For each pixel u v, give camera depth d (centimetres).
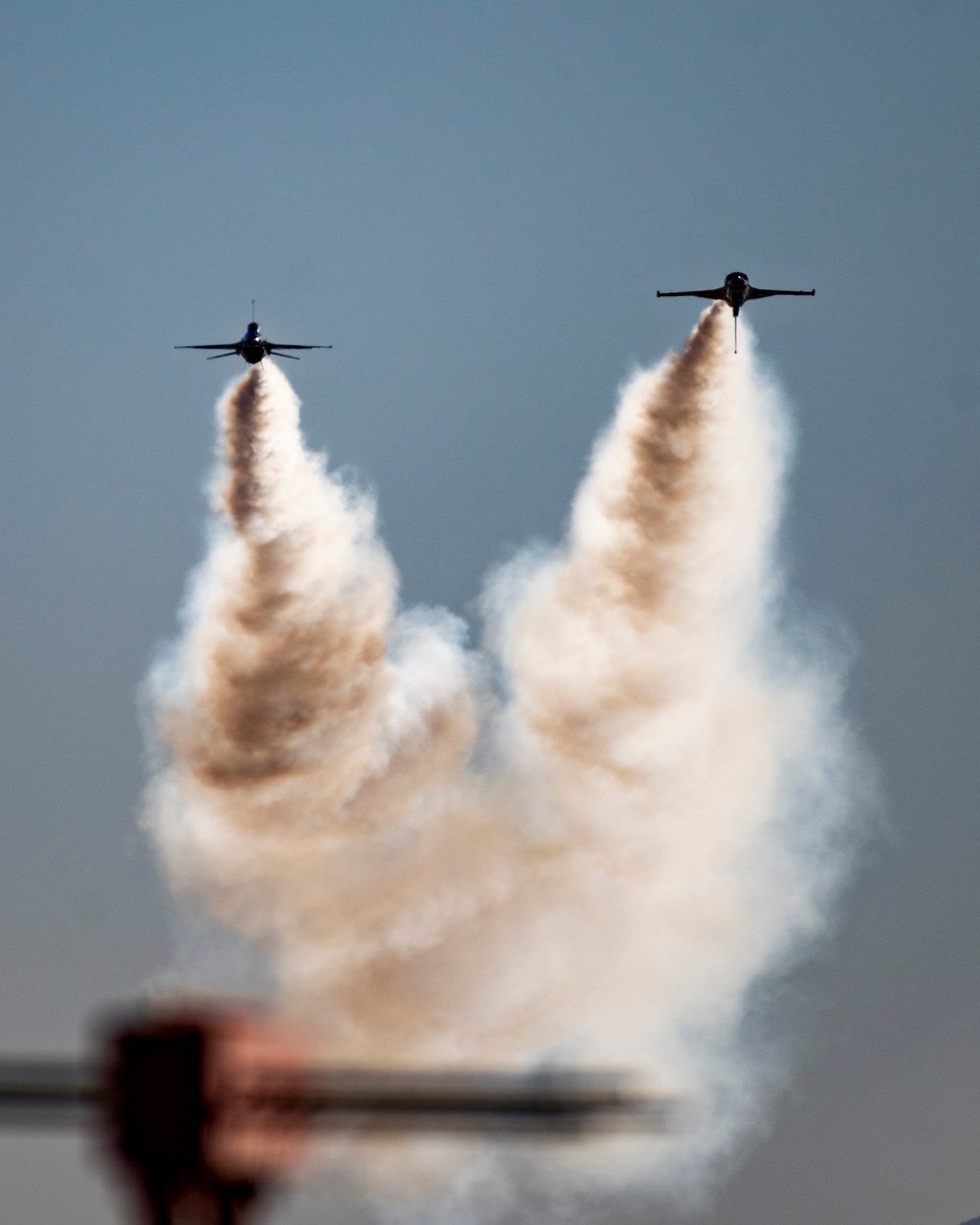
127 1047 3294
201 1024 3325
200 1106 3266
